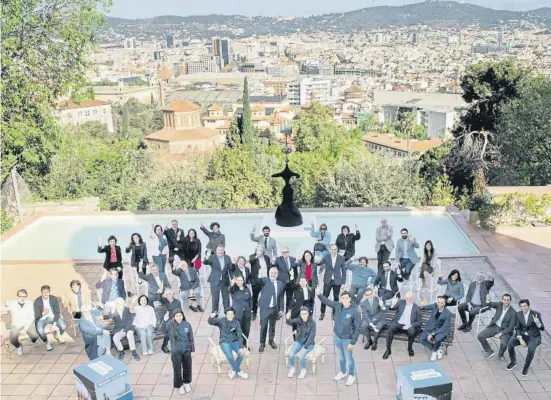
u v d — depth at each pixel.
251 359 10.00
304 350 9.27
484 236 15.95
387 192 25.58
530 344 9.18
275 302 10.07
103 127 118.44
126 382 8.32
